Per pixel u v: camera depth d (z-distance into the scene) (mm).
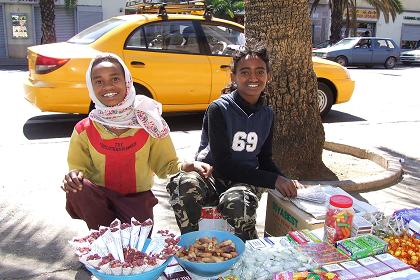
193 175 2697
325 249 2268
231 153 2852
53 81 5703
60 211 3732
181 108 6570
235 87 2951
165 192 4195
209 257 2127
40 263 2965
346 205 2324
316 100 4535
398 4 23609
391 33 28953
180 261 2121
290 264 2121
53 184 4309
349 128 6945
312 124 4508
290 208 2766
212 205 2855
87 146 2607
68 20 21250
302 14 4246
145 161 2664
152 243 2096
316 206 2738
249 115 2818
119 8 21953
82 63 5754
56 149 5426
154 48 6258
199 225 2740
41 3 17438
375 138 6348
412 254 2268
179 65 6344
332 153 5574
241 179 2768
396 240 2396
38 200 3939
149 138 2617
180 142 5930
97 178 2689
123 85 2449
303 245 2322
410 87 12094
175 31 6414
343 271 2057
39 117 7148
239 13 22219
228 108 2793
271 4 4184
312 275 2004
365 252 2193
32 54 5926
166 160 2705
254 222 2633
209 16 6672
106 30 6219
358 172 4824
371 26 28594
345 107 8797
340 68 7281
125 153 2580
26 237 3293
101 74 2393
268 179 2725
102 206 2584
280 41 4242
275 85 4336
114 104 2463
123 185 2686
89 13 21406
